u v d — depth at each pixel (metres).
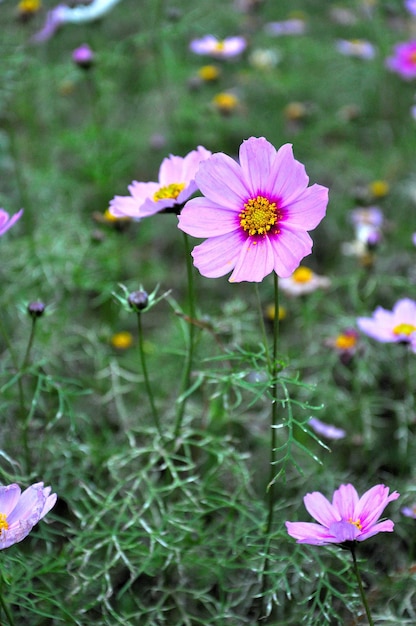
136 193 0.89
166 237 1.29
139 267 1.23
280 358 0.87
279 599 0.92
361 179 1.38
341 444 1.03
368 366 1.08
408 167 1.39
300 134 1.47
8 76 1.26
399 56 1.40
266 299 1.19
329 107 1.61
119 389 1.04
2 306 1.10
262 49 1.70
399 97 1.56
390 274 1.20
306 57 1.67
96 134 1.30
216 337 0.91
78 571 0.89
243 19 1.70
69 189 1.30
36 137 1.42
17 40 1.38
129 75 1.59
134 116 1.52
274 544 0.94
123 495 0.99
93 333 1.10
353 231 1.29
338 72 1.63
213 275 0.80
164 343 1.12
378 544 0.96
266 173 0.81
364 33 1.75
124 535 0.93
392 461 1.03
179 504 0.92
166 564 0.90
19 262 1.14
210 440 0.94
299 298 1.12
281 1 1.87
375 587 0.91
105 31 1.71
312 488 0.99
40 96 1.48
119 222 1.08
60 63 1.54
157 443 0.94
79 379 1.09
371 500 0.80
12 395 1.03
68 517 0.98
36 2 1.36
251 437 1.03
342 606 0.92
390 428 1.05
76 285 1.13
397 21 1.68
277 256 0.79
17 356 1.08
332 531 0.77
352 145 1.47
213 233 0.81
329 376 1.05
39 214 1.26
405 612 0.92
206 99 1.57
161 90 1.47
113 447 1.01
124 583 0.94
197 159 0.89
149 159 1.44
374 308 1.17
